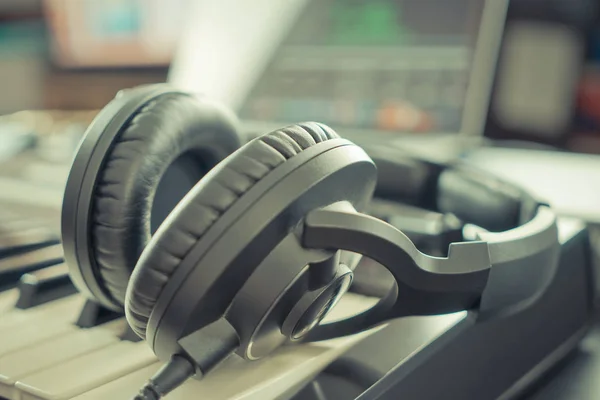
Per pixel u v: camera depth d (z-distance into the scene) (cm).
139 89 51
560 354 61
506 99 98
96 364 46
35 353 48
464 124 101
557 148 95
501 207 62
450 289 44
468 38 102
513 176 88
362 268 61
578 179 87
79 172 46
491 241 47
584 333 66
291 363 46
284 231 38
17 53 147
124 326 53
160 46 137
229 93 119
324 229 38
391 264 41
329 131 43
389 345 47
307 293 41
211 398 41
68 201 46
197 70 123
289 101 115
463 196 68
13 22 146
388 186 73
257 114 117
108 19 139
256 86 118
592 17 90
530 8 95
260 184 37
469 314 49
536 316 58
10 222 77
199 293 36
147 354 48
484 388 51
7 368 45
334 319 52
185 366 38
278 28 118
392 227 41
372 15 111
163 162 47
